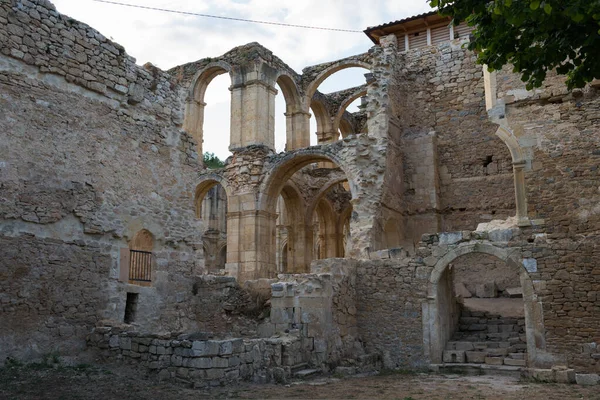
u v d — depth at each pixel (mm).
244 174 28500
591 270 14938
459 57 25906
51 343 12852
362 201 23422
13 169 12570
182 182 17453
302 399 10828
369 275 17750
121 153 15359
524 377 14156
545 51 9906
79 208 13906
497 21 9750
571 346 14742
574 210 15500
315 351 15289
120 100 15555
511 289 21812
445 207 25031
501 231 16109
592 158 15648
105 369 12281
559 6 8656
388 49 26078
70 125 14008
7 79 12711
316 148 26172
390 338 17016
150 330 15500
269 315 17156
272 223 28406
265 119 29422
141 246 17297
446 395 11586
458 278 23469
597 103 15922
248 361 12586
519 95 16781
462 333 17812
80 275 13750
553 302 15133
